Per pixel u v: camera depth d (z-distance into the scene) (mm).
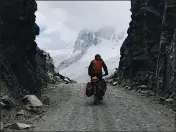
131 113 11820
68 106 13344
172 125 9891
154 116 11320
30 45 16094
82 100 15312
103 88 13969
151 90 20188
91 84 14086
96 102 13805
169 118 11039
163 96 16500
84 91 19797
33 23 16406
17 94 12680
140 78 23453
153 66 22672
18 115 10656
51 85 24547
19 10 13664
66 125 9750
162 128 9445
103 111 12141
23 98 12438
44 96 16781
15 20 13562
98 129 9273
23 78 14453
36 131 8945
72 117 10969
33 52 17172
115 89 22344
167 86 16641
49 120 10453
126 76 27453
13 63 13625
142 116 11266
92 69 14062
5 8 12898
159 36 22766
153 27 23125
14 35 13672
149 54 23281
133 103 14469
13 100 11750
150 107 13414
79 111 12117
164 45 19000
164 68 17656
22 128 9133
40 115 11203
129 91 21250
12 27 13453
